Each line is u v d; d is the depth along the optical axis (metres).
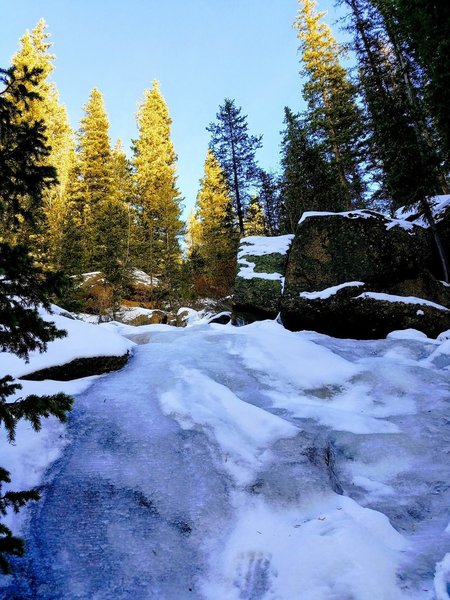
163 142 43.06
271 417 6.71
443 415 7.30
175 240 37.16
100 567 3.89
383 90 18.55
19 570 3.73
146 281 34.56
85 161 38.66
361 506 4.89
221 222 32.34
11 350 3.60
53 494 4.84
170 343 11.38
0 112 4.09
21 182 4.18
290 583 3.46
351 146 27.25
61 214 24.75
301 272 14.38
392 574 3.34
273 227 35.66
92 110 41.34
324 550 3.66
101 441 5.97
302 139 27.47
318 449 5.88
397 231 14.55
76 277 22.19
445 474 5.67
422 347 11.09
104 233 29.69
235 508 4.80
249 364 9.81
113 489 4.98
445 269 15.01
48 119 27.17
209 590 3.73
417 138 16.03
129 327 16.62
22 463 5.18
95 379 8.27
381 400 8.29
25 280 3.47
